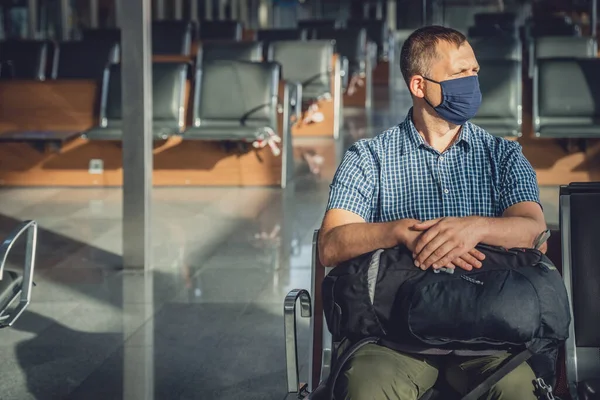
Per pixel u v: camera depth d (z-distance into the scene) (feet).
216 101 25.48
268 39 40.63
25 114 26.16
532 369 7.77
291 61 33.91
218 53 32.40
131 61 17.31
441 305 7.43
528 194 8.39
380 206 8.68
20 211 23.24
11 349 13.71
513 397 7.47
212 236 20.44
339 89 34.60
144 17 17.39
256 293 16.34
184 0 54.54
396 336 7.75
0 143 26.35
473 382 7.71
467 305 7.38
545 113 23.77
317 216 22.20
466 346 7.63
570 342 8.45
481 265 7.64
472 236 7.72
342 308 7.75
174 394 12.05
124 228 17.83
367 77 43.75
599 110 23.58
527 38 39.91
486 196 8.53
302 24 50.85
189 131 24.45
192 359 13.28
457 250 7.66
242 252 19.10
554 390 8.45
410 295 7.52
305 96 33.17
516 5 58.08
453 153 8.61
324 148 32.27
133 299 16.11
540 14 52.90
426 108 8.59
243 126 25.32
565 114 23.73
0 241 20.07
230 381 12.47
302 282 16.97
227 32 42.42
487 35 44.37
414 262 7.73
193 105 25.98
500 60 24.08
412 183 8.62
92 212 23.12
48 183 26.48
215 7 59.47
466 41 8.54
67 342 14.01
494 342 7.47
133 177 17.67
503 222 7.89
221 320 14.96
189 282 17.06
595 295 8.45
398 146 8.70
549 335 7.48
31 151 26.32
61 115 26.02
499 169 8.54
